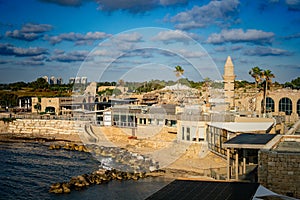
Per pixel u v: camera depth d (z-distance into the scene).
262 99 57.03
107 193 28.44
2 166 40.06
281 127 40.25
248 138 24.89
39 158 44.91
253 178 22.23
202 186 15.10
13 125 68.31
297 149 19.22
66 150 50.78
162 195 13.76
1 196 28.70
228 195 13.58
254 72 60.16
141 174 31.72
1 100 97.62
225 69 45.31
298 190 16.53
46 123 66.88
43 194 29.16
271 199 13.12
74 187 30.36
